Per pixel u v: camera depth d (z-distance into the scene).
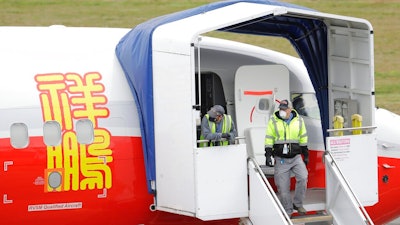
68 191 54.75
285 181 54.09
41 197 54.25
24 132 54.25
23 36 58.88
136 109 56.72
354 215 53.03
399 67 131.88
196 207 51.59
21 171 53.84
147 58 54.31
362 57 57.22
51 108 55.09
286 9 52.97
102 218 55.81
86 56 58.16
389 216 64.06
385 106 115.56
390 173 62.59
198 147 52.47
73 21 136.38
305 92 62.16
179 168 52.75
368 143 56.25
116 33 61.97
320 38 60.31
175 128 52.72
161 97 53.72
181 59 51.88
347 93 59.06
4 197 53.62
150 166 55.09
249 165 52.75
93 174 55.16
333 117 59.81
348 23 57.59
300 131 54.19
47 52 57.66
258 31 61.09
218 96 61.00
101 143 55.41
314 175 61.03
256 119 59.38
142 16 139.75
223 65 61.00
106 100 56.38
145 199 56.31
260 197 52.06
